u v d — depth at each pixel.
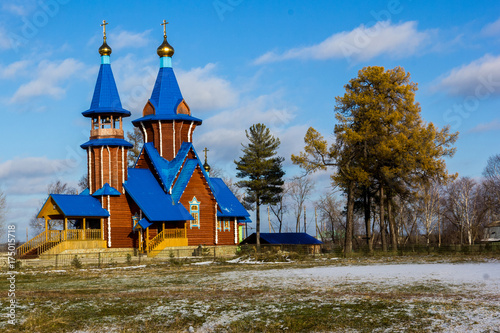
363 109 57.62
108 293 26.02
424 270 34.34
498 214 96.50
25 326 19.55
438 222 84.00
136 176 58.19
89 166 55.62
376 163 57.75
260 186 71.81
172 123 60.62
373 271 34.50
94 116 55.88
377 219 80.31
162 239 54.59
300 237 76.94
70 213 51.44
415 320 18.23
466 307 19.53
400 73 59.50
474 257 47.56
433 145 57.12
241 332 18.09
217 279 31.84
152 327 19.27
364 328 17.81
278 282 29.16
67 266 44.22
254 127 73.75
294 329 18.16
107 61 57.03
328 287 26.27
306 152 57.53
